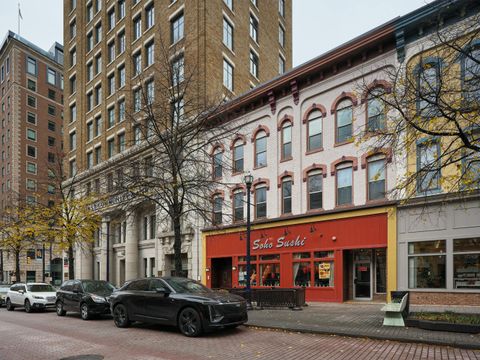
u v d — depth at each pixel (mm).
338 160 18750
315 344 9297
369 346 8930
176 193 16062
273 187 21484
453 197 14414
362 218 17422
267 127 22266
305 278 19484
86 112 39906
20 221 29203
